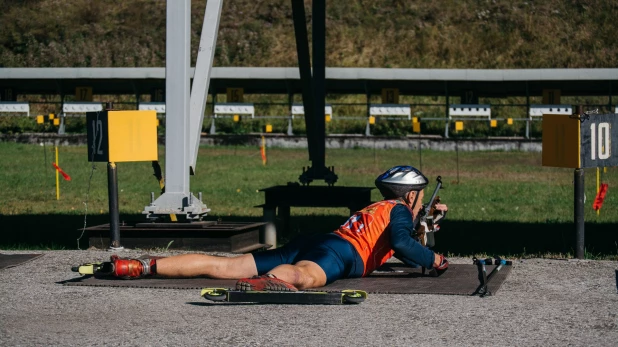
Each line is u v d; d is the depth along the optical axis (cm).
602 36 4525
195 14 4844
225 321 631
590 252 1080
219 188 2220
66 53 4625
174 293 725
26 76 3881
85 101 4019
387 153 3428
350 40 4603
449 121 3966
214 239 1012
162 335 594
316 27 1398
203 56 1064
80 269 756
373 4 4859
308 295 671
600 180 2459
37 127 4150
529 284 775
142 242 1014
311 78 1376
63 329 613
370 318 638
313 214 1636
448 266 854
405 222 748
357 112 4231
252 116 3912
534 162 3088
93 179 2450
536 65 4375
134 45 4650
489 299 706
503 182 2381
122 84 4050
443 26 4644
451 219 1585
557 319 637
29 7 4947
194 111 1048
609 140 948
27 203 1861
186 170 1023
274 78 3781
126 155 985
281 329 607
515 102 4259
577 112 916
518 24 4619
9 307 683
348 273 735
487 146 3581
